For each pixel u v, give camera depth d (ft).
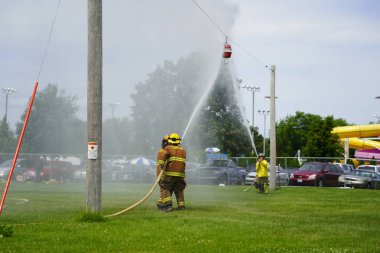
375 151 132.26
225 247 21.98
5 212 35.76
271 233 25.95
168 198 37.70
